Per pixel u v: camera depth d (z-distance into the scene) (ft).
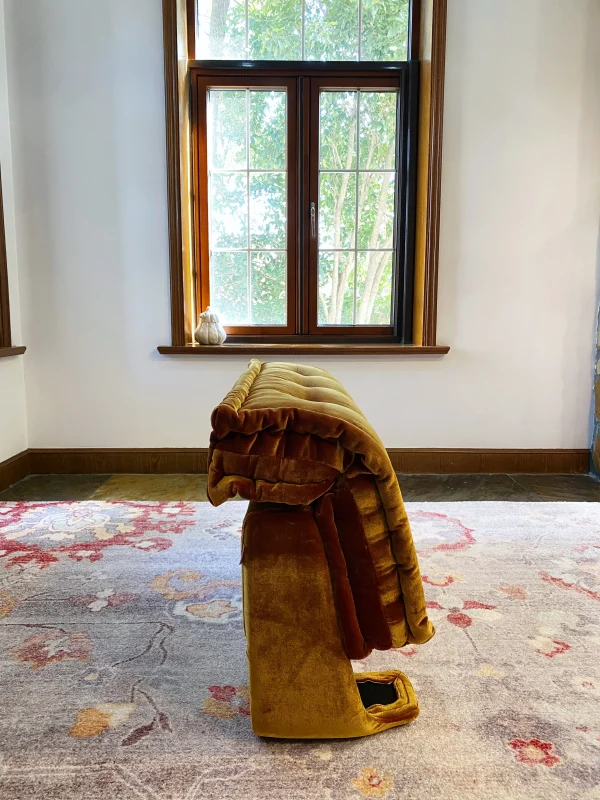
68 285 9.41
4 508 7.75
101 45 8.91
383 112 9.66
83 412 9.69
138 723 3.55
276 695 3.29
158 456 9.74
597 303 9.52
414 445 9.78
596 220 9.36
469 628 4.69
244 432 2.96
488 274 9.45
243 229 9.92
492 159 9.19
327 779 3.10
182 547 6.39
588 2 8.87
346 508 3.15
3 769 3.17
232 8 9.38
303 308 10.07
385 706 3.57
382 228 9.96
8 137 9.07
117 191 9.21
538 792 3.02
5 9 8.82
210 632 4.65
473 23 8.88
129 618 4.86
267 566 3.22
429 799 2.97
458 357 9.60
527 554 6.19
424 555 6.14
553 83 9.05
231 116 9.63
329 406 3.18
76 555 6.16
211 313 9.55
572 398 9.73
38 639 4.53
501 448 9.82
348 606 3.21
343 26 9.44
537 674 4.08
